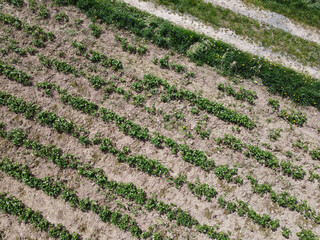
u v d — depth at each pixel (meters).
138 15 13.27
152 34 12.96
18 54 12.53
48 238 11.15
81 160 11.84
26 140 11.75
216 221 11.50
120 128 12.07
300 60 13.24
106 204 11.51
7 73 12.23
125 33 13.02
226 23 13.49
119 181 11.74
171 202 11.59
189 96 12.38
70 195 11.44
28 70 12.45
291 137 12.39
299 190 11.90
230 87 12.64
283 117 12.56
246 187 11.81
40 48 12.64
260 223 11.44
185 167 11.89
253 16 13.70
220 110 12.34
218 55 12.91
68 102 12.18
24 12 12.89
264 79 12.80
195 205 11.60
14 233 11.15
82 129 11.97
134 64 12.80
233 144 12.06
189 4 13.63
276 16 13.77
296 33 13.61
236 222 11.50
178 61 12.93
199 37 13.04
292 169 12.00
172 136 12.17
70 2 13.05
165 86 12.49
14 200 11.30
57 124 11.84
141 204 11.53
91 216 11.41
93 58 12.58
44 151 11.77
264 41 13.35
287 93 12.69
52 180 11.63
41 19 12.88
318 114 12.64
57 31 12.81
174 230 11.35
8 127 11.98
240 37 13.36
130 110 12.31
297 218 11.63
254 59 12.95
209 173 11.89
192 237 11.32
